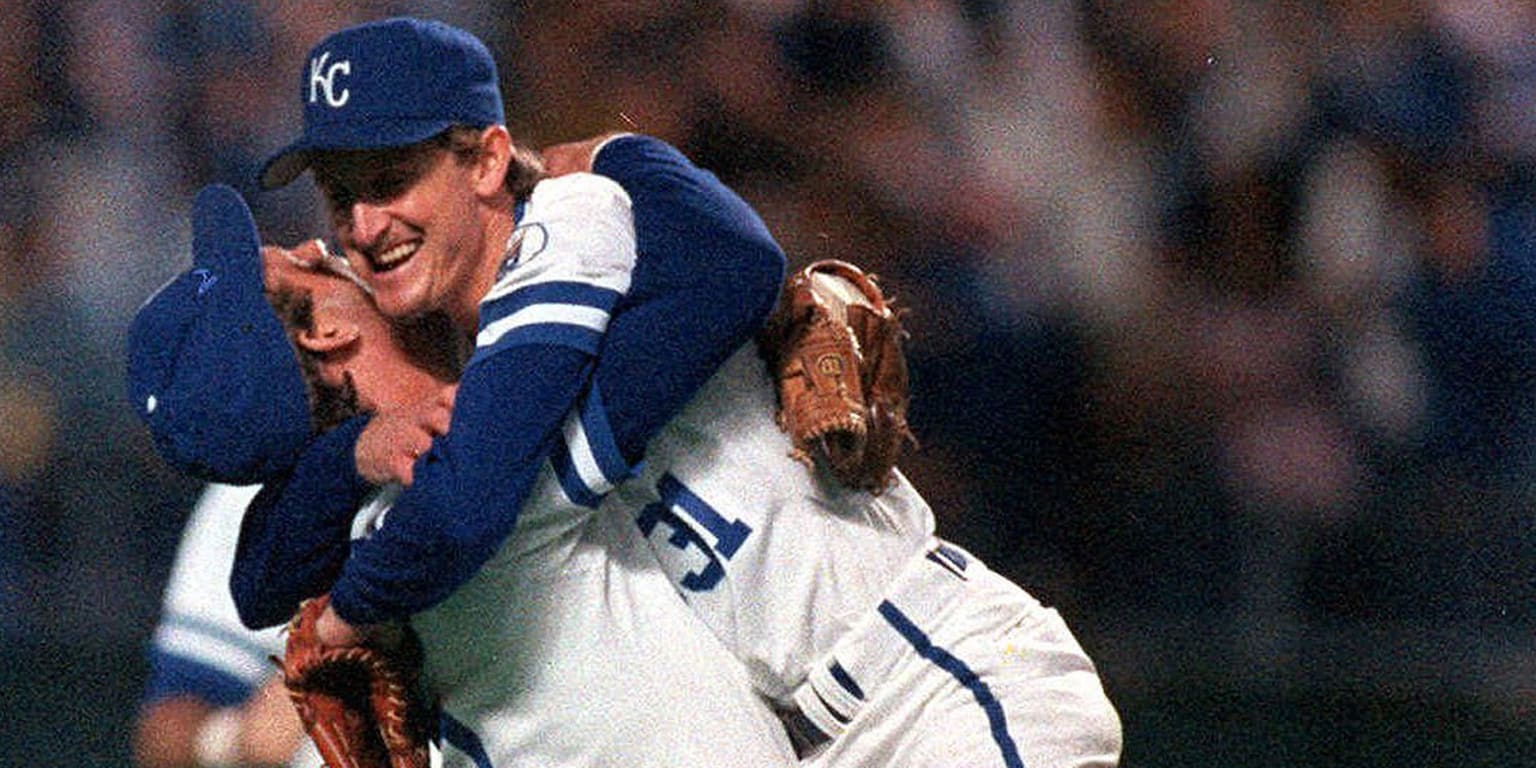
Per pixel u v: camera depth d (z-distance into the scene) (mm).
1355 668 25156
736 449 12250
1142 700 24891
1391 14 27812
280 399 11812
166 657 15477
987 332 26406
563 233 11547
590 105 25781
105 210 30078
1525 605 26047
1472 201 27625
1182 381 26500
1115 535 26203
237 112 30688
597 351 11547
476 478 11227
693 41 26516
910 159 27000
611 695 12039
